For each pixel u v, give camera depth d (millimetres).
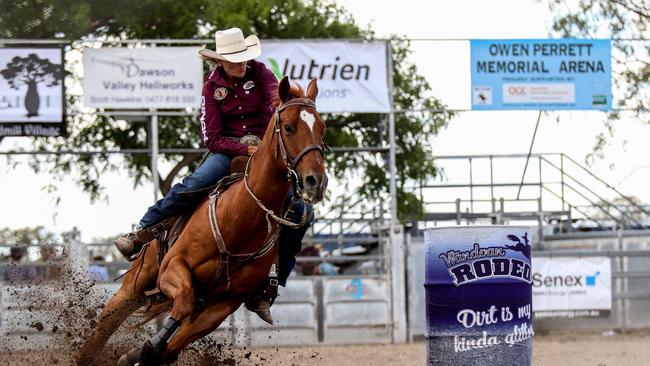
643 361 22734
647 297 31125
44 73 28312
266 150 13258
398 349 27516
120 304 15742
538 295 30609
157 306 15250
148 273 15367
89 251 31250
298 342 29406
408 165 40844
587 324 30891
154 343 13328
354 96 29422
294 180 12852
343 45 29406
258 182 13359
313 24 41062
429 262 15367
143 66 28766
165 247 14945
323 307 29656
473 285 15172
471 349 15141
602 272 30891
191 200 14508
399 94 41094
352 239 30141
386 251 30172
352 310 29781
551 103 29906
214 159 14664
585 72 30062
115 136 43625
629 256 31062
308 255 33375
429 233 15398
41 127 28250
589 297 30766
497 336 15141
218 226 13617
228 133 14859
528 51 29844
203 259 13758
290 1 40125
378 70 29500
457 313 15195
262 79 14797
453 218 39188
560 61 29969
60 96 28312
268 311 15008
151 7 38500
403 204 39938
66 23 35438
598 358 23547
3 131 28125
